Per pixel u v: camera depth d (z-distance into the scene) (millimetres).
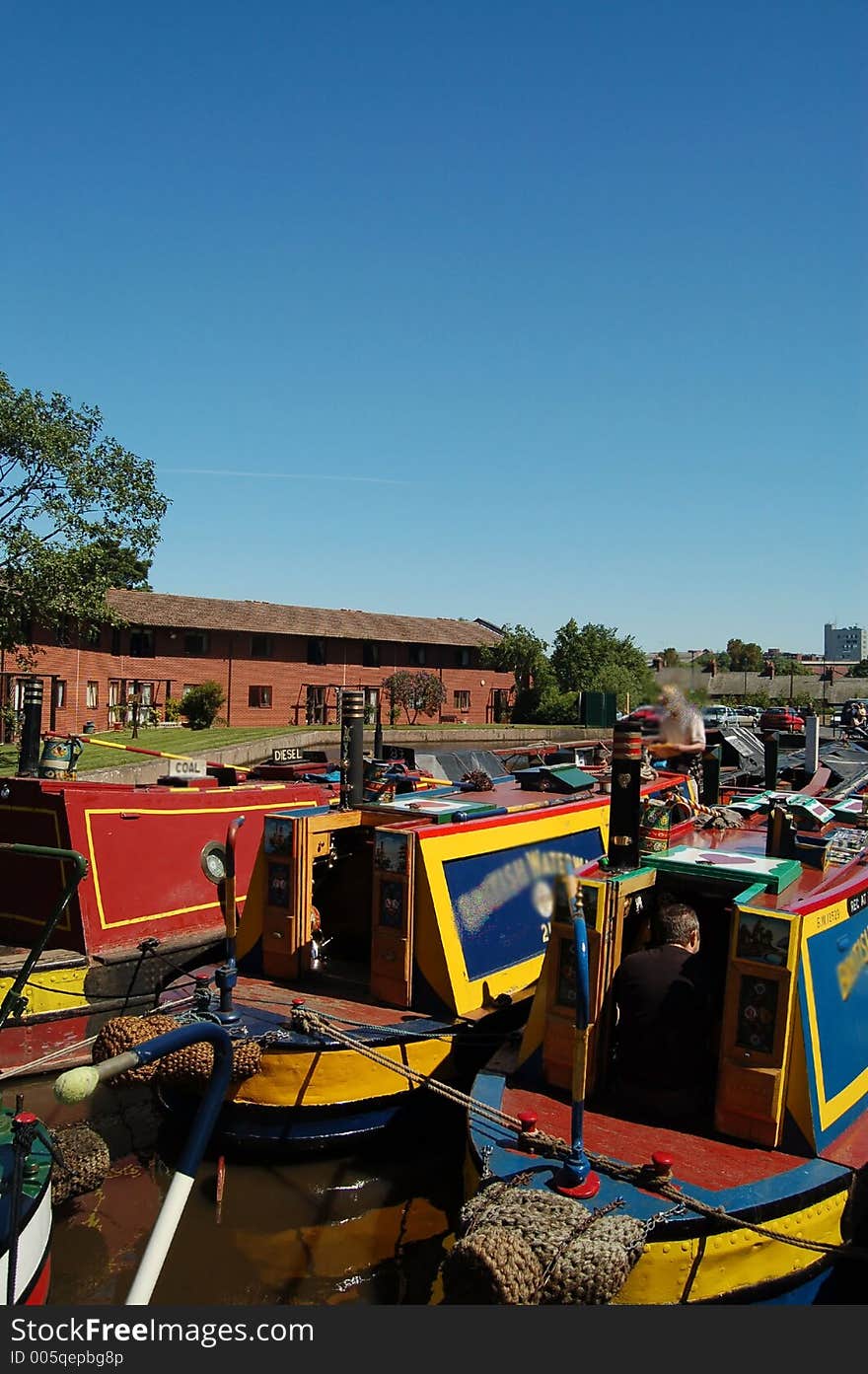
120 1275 5613
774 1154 4957
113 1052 6391
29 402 23688
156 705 47094
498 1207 4320
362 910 8594
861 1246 5199
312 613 56875
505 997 7332
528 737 53906
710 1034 5469
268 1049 6430
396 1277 5672
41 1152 5031
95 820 9531
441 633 61156
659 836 6480
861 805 8773
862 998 5941
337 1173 6570
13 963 8852
